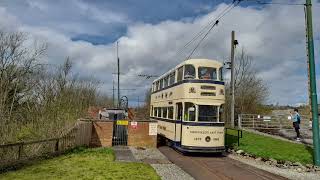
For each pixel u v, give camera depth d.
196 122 20.92
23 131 22.42
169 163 18.06
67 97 36.00
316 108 18.47
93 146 24.81
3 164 13.61
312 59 18.66
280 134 32.09
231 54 34.22
